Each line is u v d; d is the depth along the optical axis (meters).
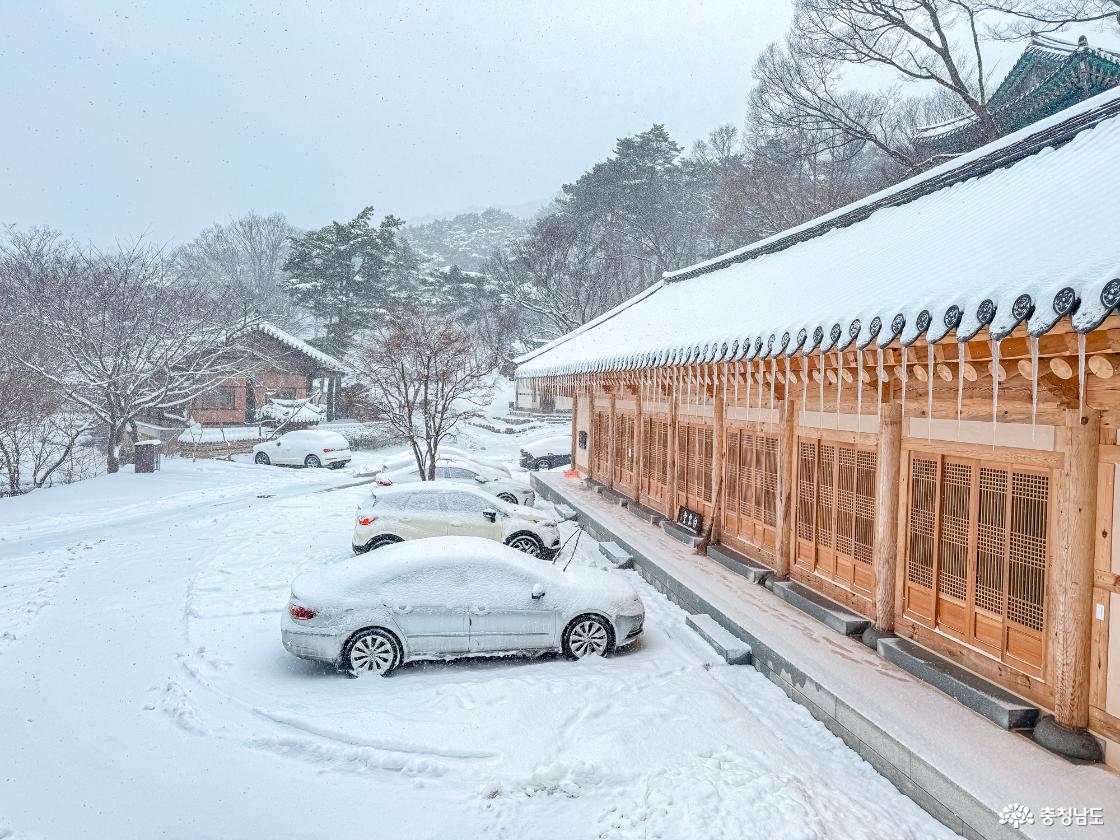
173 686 8.05
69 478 28.17
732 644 8.78
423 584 8.48
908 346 6.16
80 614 10.83
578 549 14.79
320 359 45.56
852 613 8.89
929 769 5.62
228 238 82.81
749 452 11.95
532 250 54.47
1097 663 5.76
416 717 7.09
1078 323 4.38
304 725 6.99
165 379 31.25
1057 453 6.11
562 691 7.57
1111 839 4.72
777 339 8.07
